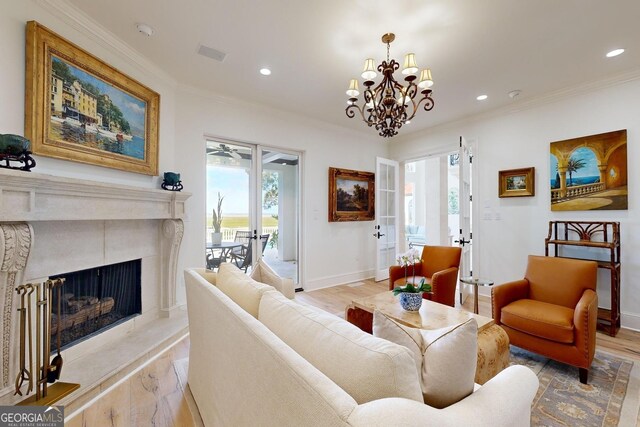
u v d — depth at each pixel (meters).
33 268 1.89
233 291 1.57
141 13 2.10
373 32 2.30
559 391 1.89
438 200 7.18
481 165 4.07
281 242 4.35
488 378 1.64
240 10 2.07
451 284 3.10
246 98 3.65
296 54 2.63
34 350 1.89
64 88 2.03
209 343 1.46
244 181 3.89
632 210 2.88
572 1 1.95
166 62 2.79
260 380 0.89
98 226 2.33
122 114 2.50
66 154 2.04
